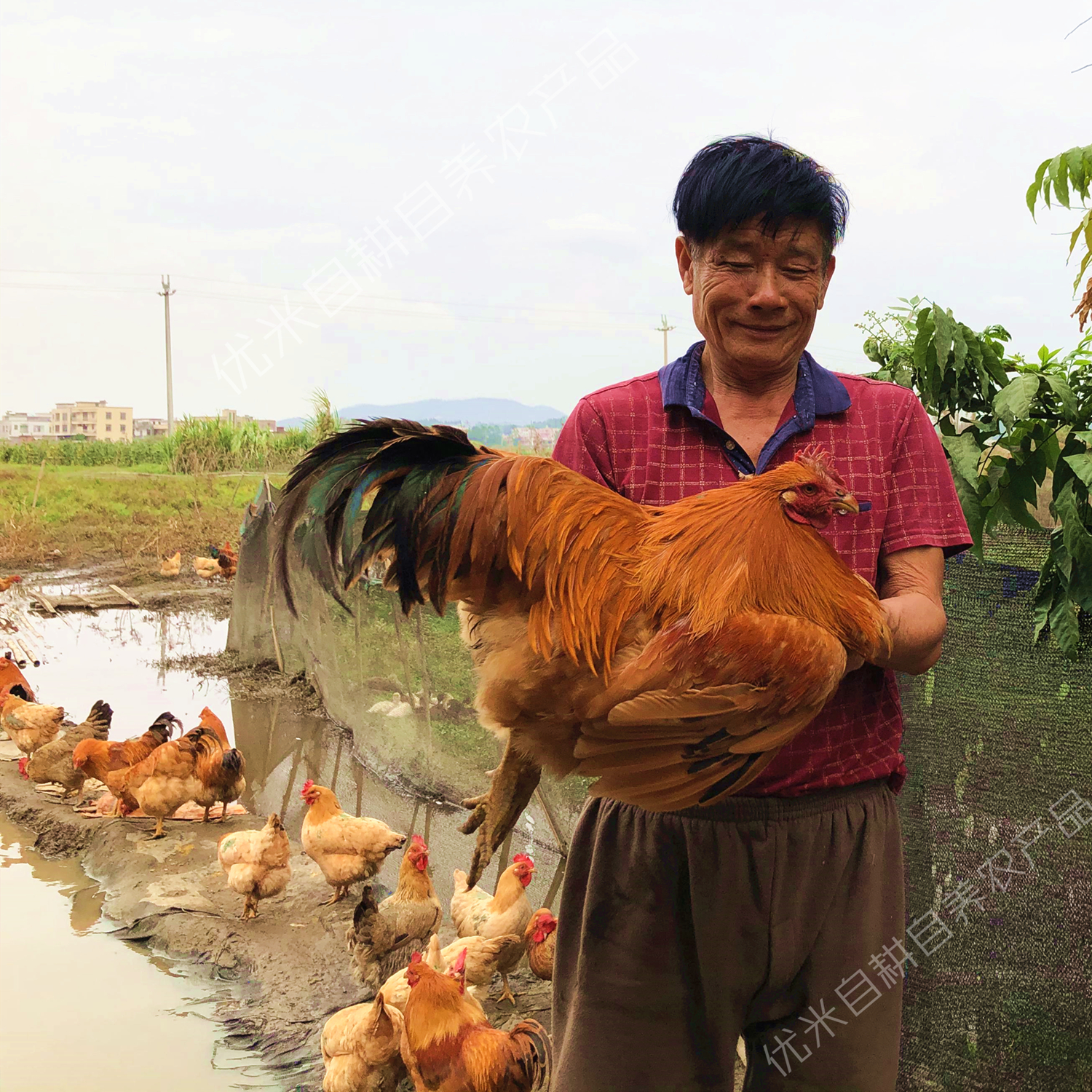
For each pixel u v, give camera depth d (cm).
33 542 2109
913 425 233
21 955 593
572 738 197
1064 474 332
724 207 208
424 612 754
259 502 1190
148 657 1330
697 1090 232
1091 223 333
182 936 601
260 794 841
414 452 220
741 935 223
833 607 192
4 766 941
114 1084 456
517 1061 412
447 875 656
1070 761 316
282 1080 463
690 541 195
